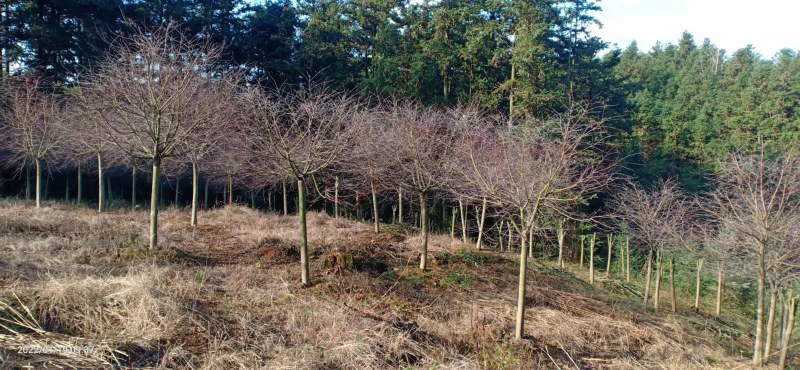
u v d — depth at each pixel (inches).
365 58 952.3
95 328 183.3
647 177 885.2
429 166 367.6
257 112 274.2
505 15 781.9
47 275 223.8
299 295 255.9
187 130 309.1
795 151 280.1
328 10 950.4
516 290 329.4
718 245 328.2
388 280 311.6
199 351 181.3
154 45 306.7
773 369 266.5
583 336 261.7
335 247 370.3
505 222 562.9
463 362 201.0
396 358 196.9
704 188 844.6
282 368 172.4
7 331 167.6
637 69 1504.7
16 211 417.1
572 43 837.2
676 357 254.1
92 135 410.6
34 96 527.5
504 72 824.3
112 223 400.8
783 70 1198.3
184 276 260.4
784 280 274.7
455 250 432.5
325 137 295.0
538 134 304.5
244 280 267.7
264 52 826.8
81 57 669.9
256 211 590.6
